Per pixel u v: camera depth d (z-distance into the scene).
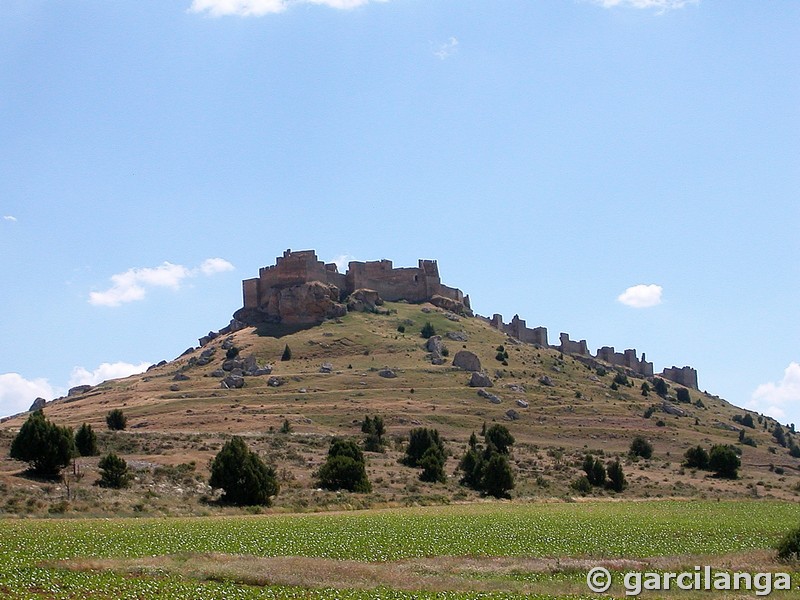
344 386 170.25
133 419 145.12
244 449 89.12
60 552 50.31
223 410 149.50
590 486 113.94
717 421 188.25
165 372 196.25
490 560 53.19
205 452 110.06
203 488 91.69
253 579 44.38
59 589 40.25
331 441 127.31
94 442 104.06
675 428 167.00
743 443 162.75
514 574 48.78
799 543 52.50
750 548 59.44
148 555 50.97
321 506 88.44
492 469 106.25
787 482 130.12
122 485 87.50
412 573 48.03
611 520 77.94
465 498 101.88
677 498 110.56
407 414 151.25
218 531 62.88
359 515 79.94
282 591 42.28
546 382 188.88
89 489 83.50
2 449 100.56
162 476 93.94
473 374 179.25
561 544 61.12
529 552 57.09
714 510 92.19
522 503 100.69
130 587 41.12
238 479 86.81
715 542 62.94
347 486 100.06
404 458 119.69
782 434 194.38
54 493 80.50
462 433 145.75
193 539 58.03
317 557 52.84
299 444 123.81
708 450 150.25
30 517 69.75
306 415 147.25
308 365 183.62
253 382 171.62
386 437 136.38
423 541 61.00
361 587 43.88
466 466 114.75
